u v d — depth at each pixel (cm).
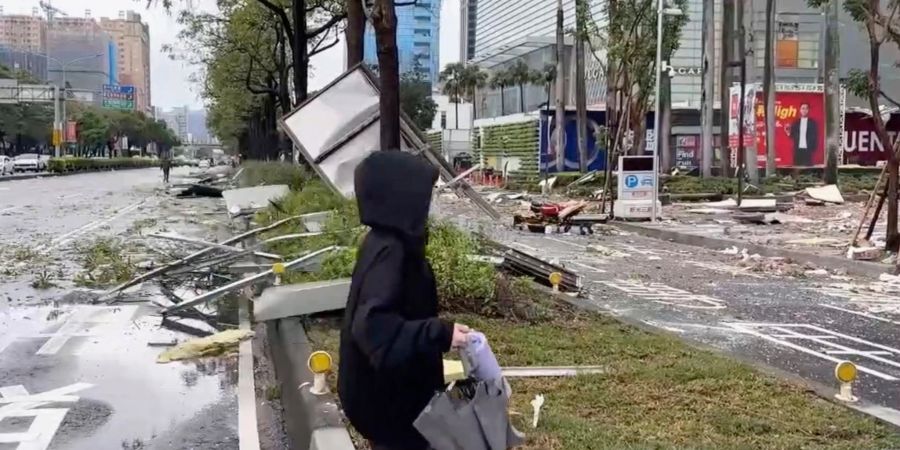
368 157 282
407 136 1077
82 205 3008
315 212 1483
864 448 476
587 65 6869
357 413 281
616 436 482
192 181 5400
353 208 1086
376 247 272
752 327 930
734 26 4119
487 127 6475
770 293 1191
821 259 1520
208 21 4672
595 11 5638
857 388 670
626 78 3064
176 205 3048
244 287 986
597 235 2148
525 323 810
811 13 6819
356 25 1519
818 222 2369
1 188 4350
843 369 584
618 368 638
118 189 4369
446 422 272
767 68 4122
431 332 266
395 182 273
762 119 4422
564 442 469
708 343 827
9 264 1362
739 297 1151
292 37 2745
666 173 4288
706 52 4072
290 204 1719
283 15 2733
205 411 609
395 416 277
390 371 265
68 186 4716
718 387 597
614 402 555
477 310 836
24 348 801
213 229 1994
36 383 680
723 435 494
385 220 272
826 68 3772
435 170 289
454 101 9581
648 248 1838
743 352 796
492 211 1074
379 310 262
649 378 612
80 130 10756
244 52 3894
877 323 970
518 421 500
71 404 623
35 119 8994
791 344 843
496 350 689
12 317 945
